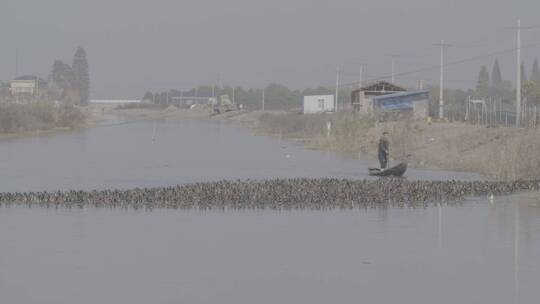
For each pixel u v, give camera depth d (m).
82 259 41.78
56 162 109.19
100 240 47.28
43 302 33.44
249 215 57.84
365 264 41.00
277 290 35.62
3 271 38.81
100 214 57.94
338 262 41.38
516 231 50.81
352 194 67.75
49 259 41.69
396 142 121.94
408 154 112.88
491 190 71.94
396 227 52.50
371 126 140.75
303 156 121.94
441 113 160.75
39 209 60.28
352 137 139.25
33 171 94.81
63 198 64.56
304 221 55.06
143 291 35.22
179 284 36.53
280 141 165.88
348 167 101.06
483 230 51.19
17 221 54.28
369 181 77.69
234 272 38.97
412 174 91.38
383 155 90.31
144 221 54.69
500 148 89.38
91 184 80.06
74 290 35.31
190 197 65.50
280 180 78.06
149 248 44.94
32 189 75.19
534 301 33.84
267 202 64.56
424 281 37.34
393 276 38.34
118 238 47.97
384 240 47.78
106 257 42.31
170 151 133.62
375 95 191.75
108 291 35.16
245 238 48.25
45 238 47.81
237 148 142.50
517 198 67.56
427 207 62.31
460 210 60.53
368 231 50.91
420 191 69.69
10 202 63.75
